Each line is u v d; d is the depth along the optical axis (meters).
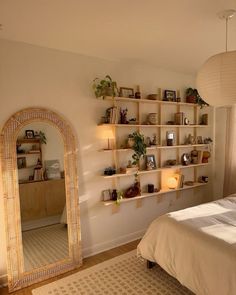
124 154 3.24
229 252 1.72
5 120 2.38
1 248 2.40
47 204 2.64
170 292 2.19
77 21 2.01
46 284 2.41
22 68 2.46
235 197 2.98
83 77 2.86
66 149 2.70
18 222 2.40
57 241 2.69
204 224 2.15
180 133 3.84
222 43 2.53
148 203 3.52
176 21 2.02
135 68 3.27
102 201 3.04
